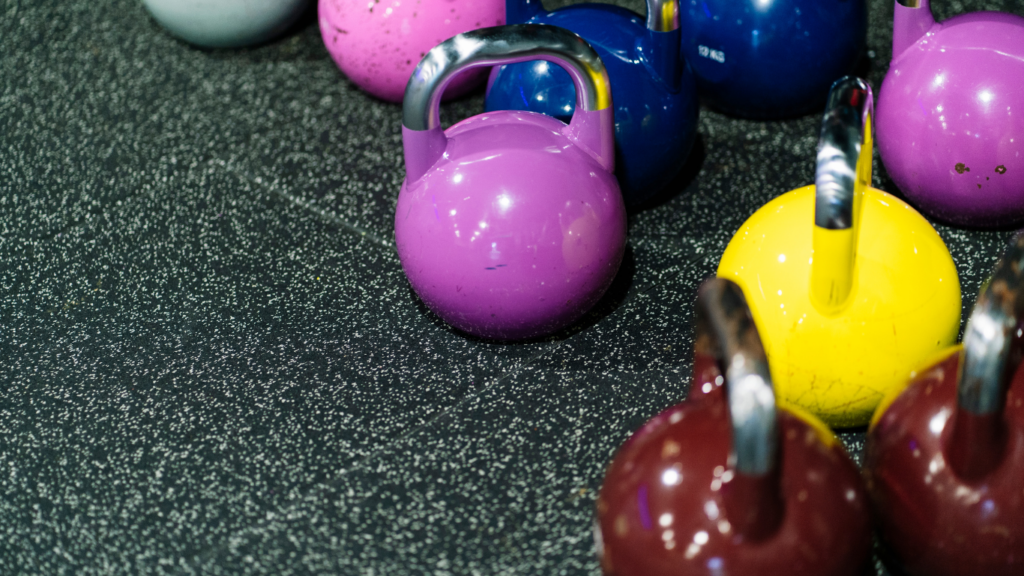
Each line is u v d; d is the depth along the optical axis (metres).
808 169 1.56
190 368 1.28
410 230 1.17
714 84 1.62
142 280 1.44
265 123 1.78
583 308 1.23
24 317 1.38
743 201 1.51
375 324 1.33
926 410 0.87
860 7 1.57
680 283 1.36
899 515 0.88
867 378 1.03
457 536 1.03
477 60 1.09
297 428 1.18
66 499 1.11
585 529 1.03
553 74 1.33
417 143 1.14
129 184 1.65
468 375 1.24
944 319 1.04
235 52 2.00
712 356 0.84
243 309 1.37
